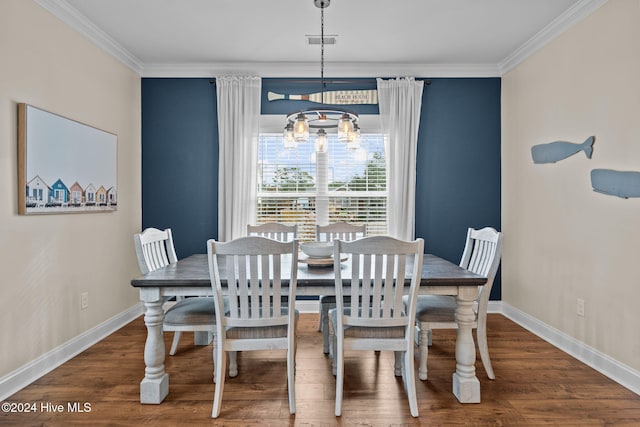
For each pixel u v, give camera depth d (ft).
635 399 6.89
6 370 7.08
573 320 8.95
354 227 10.89
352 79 12.48
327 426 6.09
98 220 10.07
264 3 8.61
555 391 7.18
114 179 10.71
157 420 6.26
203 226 12.51
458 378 6.89
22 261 7.47
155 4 8.64
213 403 6.75
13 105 7.25
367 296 6.30
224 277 6.84
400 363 7.86
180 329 7.10
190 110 12.44
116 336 10.27
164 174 12.46
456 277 6.70
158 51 11.27
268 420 6.27
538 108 10.39
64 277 8.70
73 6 8.68
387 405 6.73
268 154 12.67
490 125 12.52
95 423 6.17
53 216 8.34
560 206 9.43
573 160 8.95
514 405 6.70
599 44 8.11
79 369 8.17
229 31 10.00
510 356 8.84
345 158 12.73
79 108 9.26
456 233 12.54
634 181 7.18
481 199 12.54
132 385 7.45
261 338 6.50
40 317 7.93
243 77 12.15
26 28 7.55
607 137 7.89
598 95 8.14
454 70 12.39
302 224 12.72
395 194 12.12
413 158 12.08
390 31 10.00
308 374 7.98
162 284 6.56
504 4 8.64
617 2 7.60
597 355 8.14
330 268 7.71
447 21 9.46
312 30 9.95
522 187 11.23
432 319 7.29
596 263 8.21
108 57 10.55
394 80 12.17
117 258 11.00
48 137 8.05
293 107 12.54
